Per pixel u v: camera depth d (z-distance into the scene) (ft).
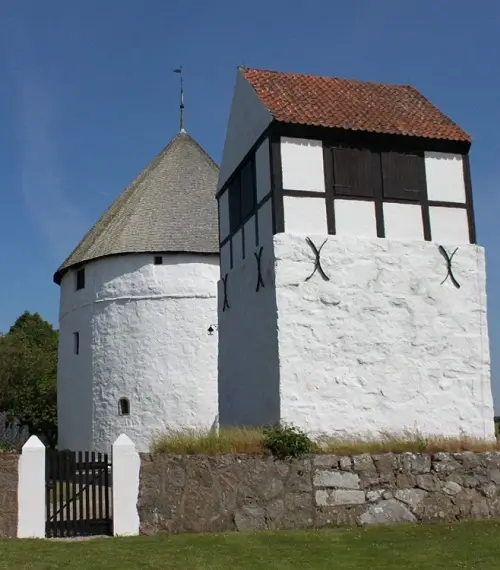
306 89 58.70
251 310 56.44
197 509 42.09
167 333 89.86
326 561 34.63
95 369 92.63
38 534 40.40
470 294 55.52
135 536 40.68
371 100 59.41
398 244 54.29
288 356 50.65
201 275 91.25
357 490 44.06
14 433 128.06
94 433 91.40
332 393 51.13
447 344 54.34
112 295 92.38
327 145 54.03
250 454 43.24
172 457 42.50
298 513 43.04
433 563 34.32
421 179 55.98
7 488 40.50
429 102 61.21
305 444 44.21
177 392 88.53
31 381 150.10
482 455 46.75
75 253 101.19
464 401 54.03
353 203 53.88
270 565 33.71
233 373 60.29
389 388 52.44
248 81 58.23
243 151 59.62
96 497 43.04
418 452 45.80
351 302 52.49
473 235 56.59
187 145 105.09
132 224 94.68
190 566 33.45
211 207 96.78
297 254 51.80
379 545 38.09
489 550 37.01
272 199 52.39
